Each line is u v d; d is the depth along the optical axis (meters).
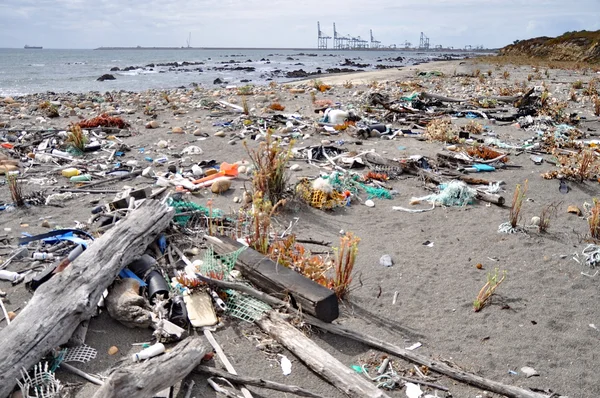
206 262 5.01
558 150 10.31
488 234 6.46
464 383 3.75
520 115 14.48
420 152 10.41
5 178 8.41
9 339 3.43
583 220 6.93
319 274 4.91
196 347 3.62
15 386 3.33
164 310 4.21
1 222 6.45
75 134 10.47
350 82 25.03
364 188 8.11
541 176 8.88
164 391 3.34
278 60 87.00
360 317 4.59
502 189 8.23
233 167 8.57
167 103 17.56
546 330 4.43
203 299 4.52
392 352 4.03
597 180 8.55
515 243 6.17
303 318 4.34
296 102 17.53
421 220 6.94
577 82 21.11
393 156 10.00
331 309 4.30
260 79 37.75
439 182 8.38
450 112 15.11
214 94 20.55
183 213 6.17
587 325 4.51
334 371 3.61
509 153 10.42
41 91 27.55
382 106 15.52
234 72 48.41
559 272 5.47
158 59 91.19
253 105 16.81
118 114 14.97
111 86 31.12
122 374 3.02
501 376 3.84
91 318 4.23
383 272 5.43
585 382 3.77
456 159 9.54
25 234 5.92
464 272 5.47
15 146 10.40
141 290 4.59
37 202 7.19
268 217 5.56
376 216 7.07
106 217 6.18
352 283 5.19
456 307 4.79
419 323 4.52
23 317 3.63
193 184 7.91
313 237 6.27
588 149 10.10
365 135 11.79
